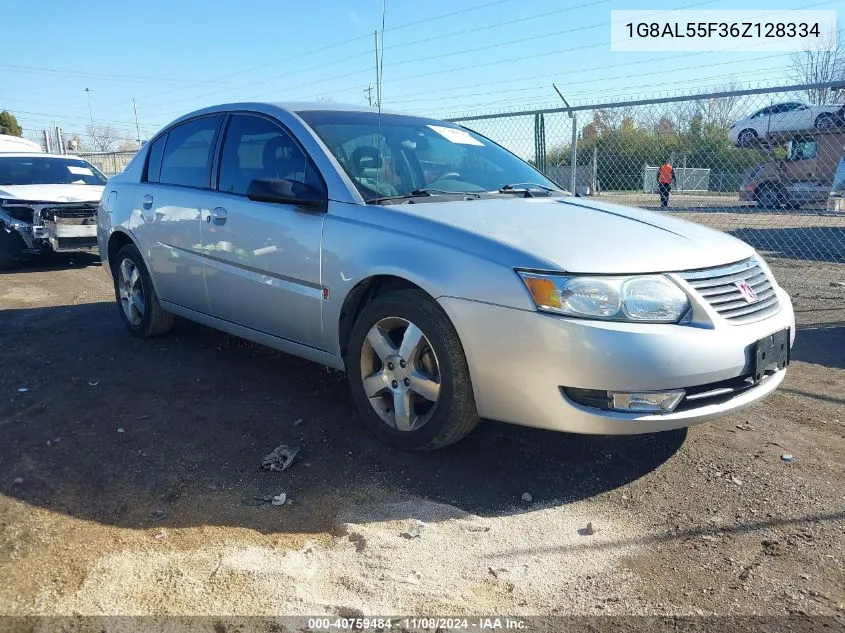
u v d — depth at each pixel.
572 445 3.52
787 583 2.43
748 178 10.09
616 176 8.96
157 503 2.93
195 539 2.66
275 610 2.26
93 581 2.39
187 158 4.80
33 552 2.56
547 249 2.97
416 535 2.70
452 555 2.59
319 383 4.38
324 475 3.20
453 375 3.08
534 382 2.89
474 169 4.30
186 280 4.63
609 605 2.32
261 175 4.12
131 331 5.49
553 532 2.76
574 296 2.82
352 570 2.49
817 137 11.02
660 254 3.04
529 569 2.51
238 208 4.13
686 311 2.94
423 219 3.28
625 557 2.59
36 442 3.52
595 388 2.81
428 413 3.25
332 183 3.68
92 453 3.40
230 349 5.12
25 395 4.18
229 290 4.25
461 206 3.51
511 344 2.90
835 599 2.35
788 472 3.26
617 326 2.80
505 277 2.92
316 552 2.59
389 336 3.40
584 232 3.19
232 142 4.42
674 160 9.41
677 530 2.77
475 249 3.04
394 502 2.96
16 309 6.61
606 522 2.83
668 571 2.51
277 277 3.87
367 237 3.39
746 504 2.97
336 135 3.97
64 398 4.12
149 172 5.17
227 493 3.02
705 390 2.96
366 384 3.46
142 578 2.41
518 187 4.20
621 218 3.52
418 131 4.42
